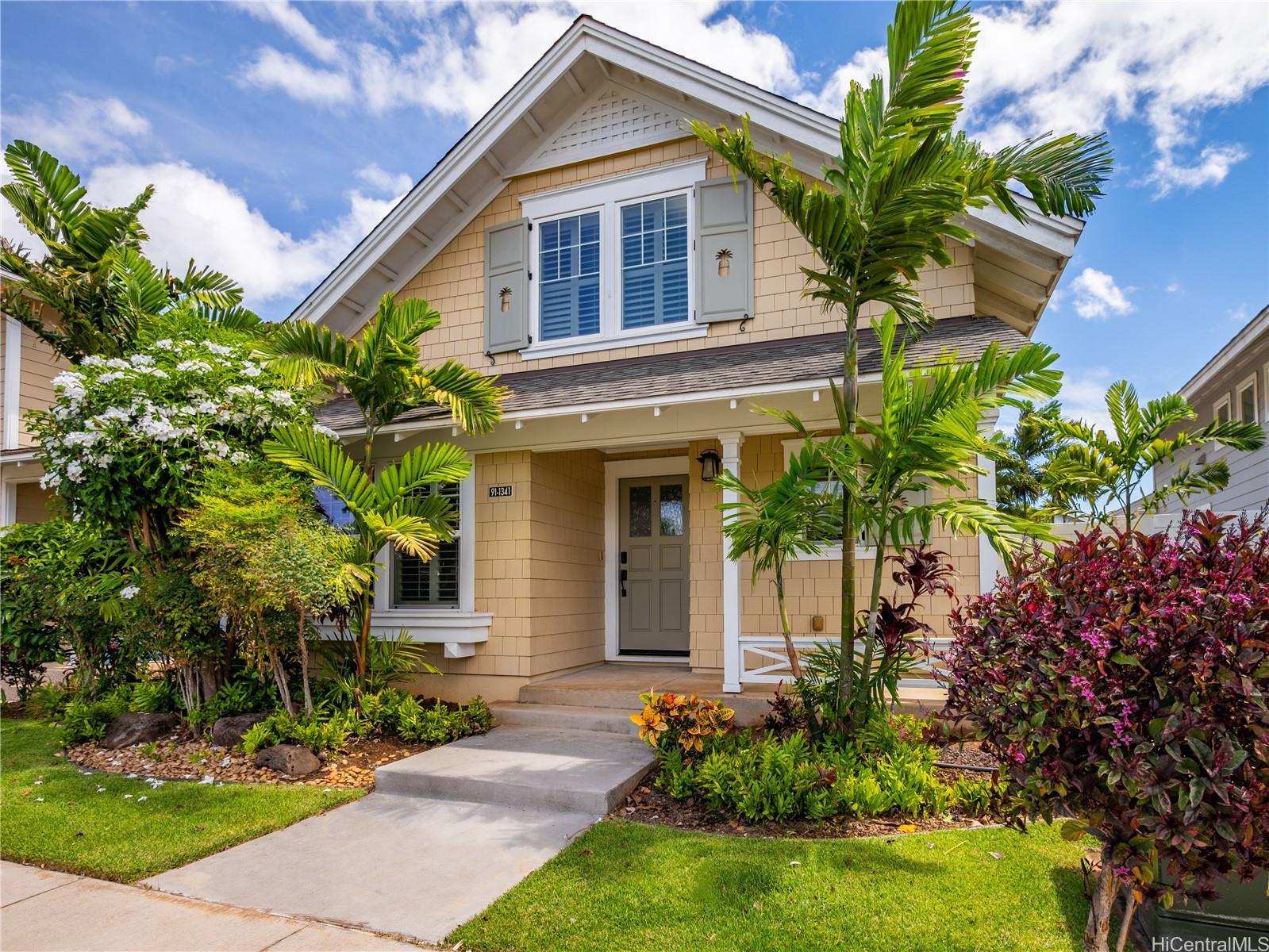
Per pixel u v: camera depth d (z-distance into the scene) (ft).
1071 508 35.22
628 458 31.76
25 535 30.73
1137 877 8.14
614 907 11.58
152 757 20.86
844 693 17.51
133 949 10.92
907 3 15.46
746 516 20.20
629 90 28.99
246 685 23.47
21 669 29.45
